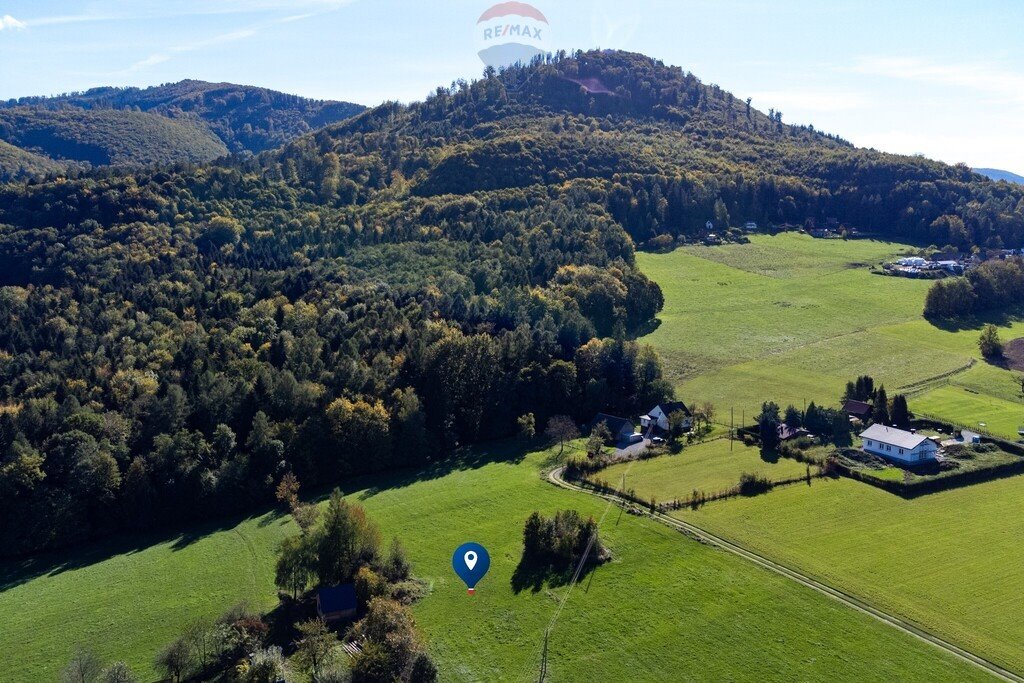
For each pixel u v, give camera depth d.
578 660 61.50
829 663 60.22
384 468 108.56
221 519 95.00
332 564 72.44
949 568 72.94
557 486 95.94
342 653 62.38
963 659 60.22
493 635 65.00
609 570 74.19
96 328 128.88
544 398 121.94
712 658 61.22
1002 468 95.00
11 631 69.25
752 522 82.69
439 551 79.81
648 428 113.88
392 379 118.00
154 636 67.50
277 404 108.06
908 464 95.88
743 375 134.75
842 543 77.81
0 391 108.06
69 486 92.12
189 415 104.62
